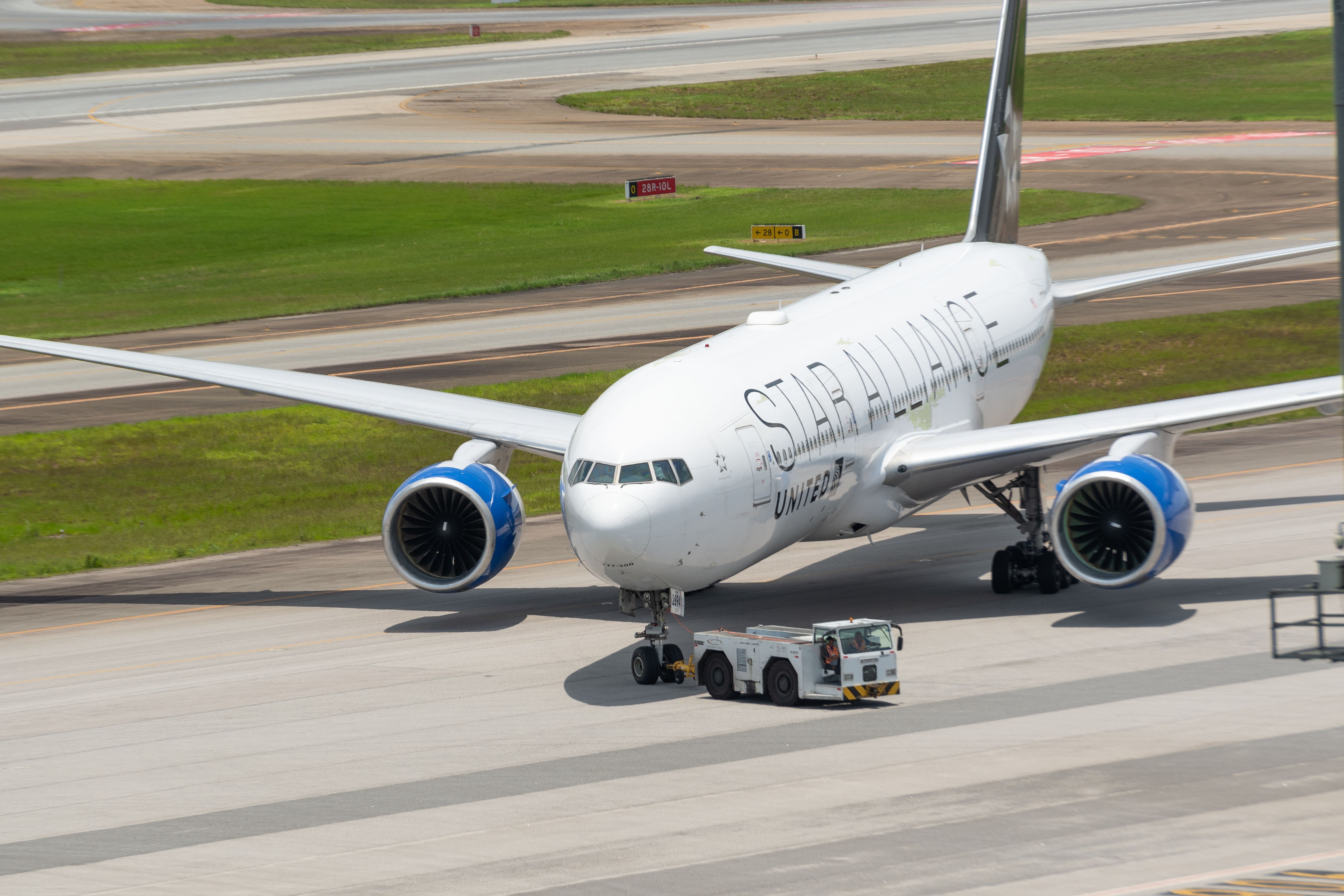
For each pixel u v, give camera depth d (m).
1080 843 60.59
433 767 77.25
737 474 87.38
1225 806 64.06
